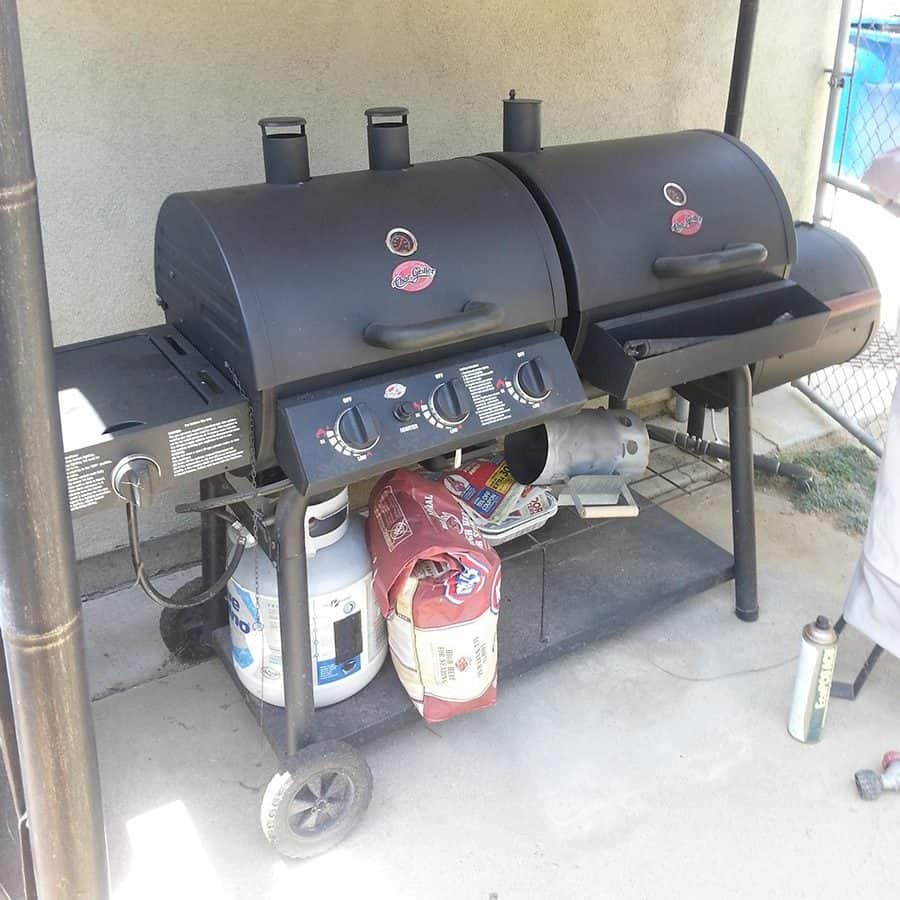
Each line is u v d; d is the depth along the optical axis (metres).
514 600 1.97
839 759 1.73
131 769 1.72
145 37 1.77
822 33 2.79
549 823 1.61
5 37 0.72
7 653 0.94
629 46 2.42
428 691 1.62
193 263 1.36
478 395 1.40
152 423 1.22
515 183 1.52
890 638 1.73
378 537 1.65
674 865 1.54
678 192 1.64
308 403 1.29
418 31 2.07
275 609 1.58
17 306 0.79
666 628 2.06
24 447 0.84
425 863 1.54
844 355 2.46
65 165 1.78
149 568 2.18
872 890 1.49
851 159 3.03
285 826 1.49
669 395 2.90
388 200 1.42
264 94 1.94
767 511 2.49
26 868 1.17
